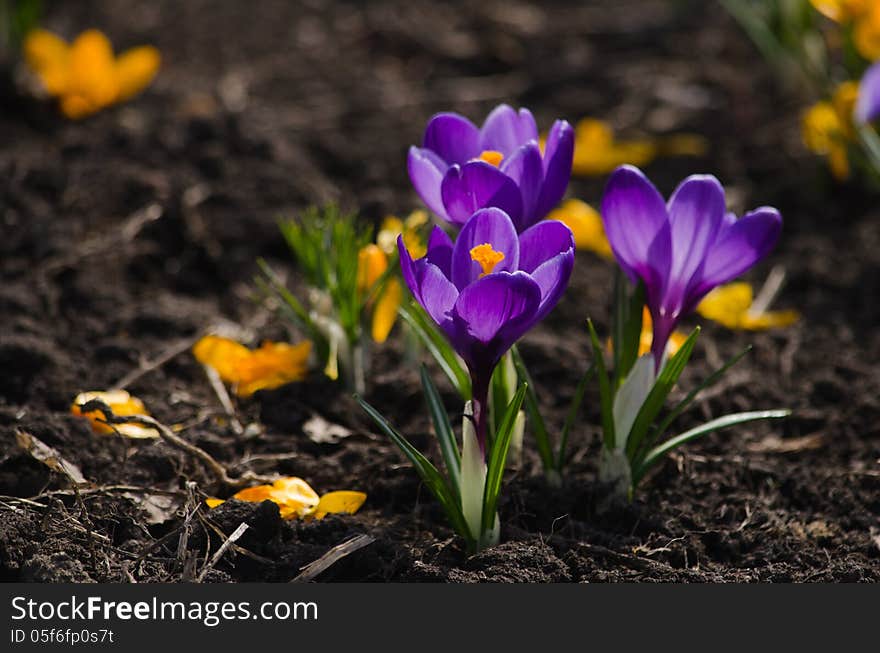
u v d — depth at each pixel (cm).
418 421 351
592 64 663
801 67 540
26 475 306
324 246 365
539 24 724
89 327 404
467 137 282
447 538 289
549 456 305
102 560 271
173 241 468
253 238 475
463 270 244
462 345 245
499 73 661
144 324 407
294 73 652
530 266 248
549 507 300
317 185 517
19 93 566
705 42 683
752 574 280
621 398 289
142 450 319
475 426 262
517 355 291
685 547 289
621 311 301
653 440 297
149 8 746
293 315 375
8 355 369
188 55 672
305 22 729
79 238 456
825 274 458
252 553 275
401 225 411
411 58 679
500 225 240
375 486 315
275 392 361
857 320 430
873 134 480
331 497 302
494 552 274
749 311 436
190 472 317
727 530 301
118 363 382
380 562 275
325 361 364
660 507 307
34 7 582
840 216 502
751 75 636
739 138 570
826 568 284
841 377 389
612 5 755
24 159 503
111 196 485
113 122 561
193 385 374
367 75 653
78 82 555
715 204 265
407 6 747
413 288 240
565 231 242
